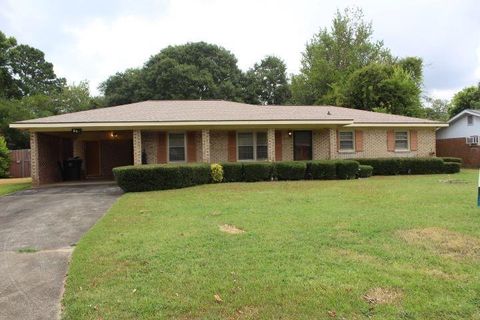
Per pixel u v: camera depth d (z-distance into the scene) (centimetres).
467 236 557
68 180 1812
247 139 1830
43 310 354
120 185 1227
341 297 354
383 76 3083
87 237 602
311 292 366
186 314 329
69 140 2002
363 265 438
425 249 497
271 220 692
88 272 437
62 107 4281
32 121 1469
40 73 4875
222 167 1498
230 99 4272
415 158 1875
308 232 592
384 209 788
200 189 1234
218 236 582
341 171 1580
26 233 674
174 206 882
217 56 4572
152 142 1752
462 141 2328
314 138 1905
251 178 1526
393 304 339
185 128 1656
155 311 335
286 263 449
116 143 2053
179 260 469
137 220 727
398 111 3045
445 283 382
